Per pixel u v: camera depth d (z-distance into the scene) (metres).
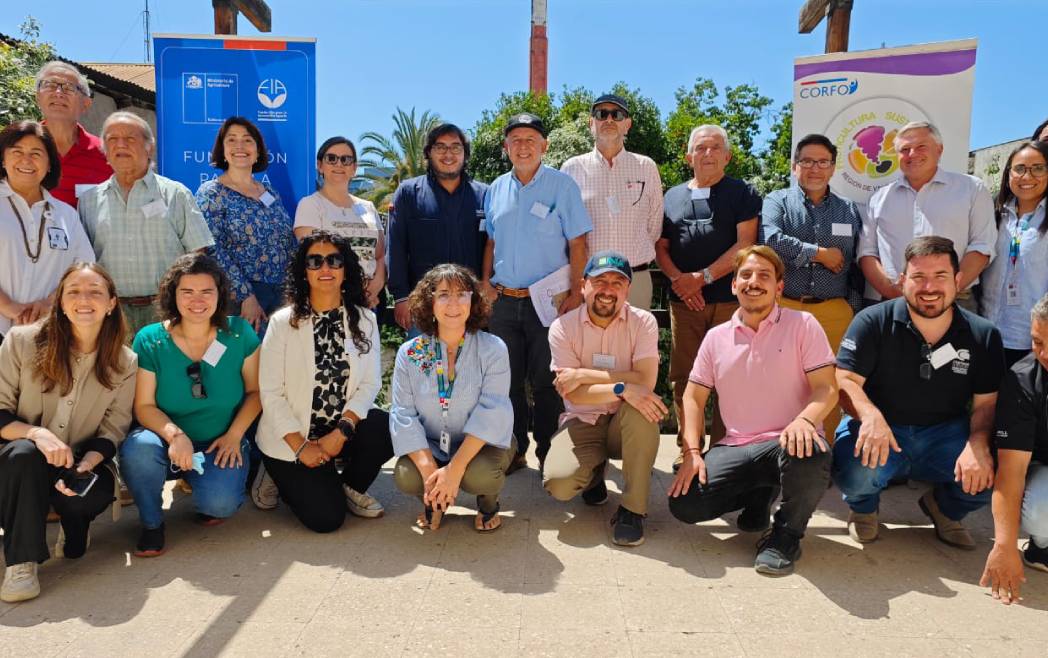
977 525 3.42
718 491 3.09
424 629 2.37
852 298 4.23
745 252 3.12
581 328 3.47
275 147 4.86
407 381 3.28
